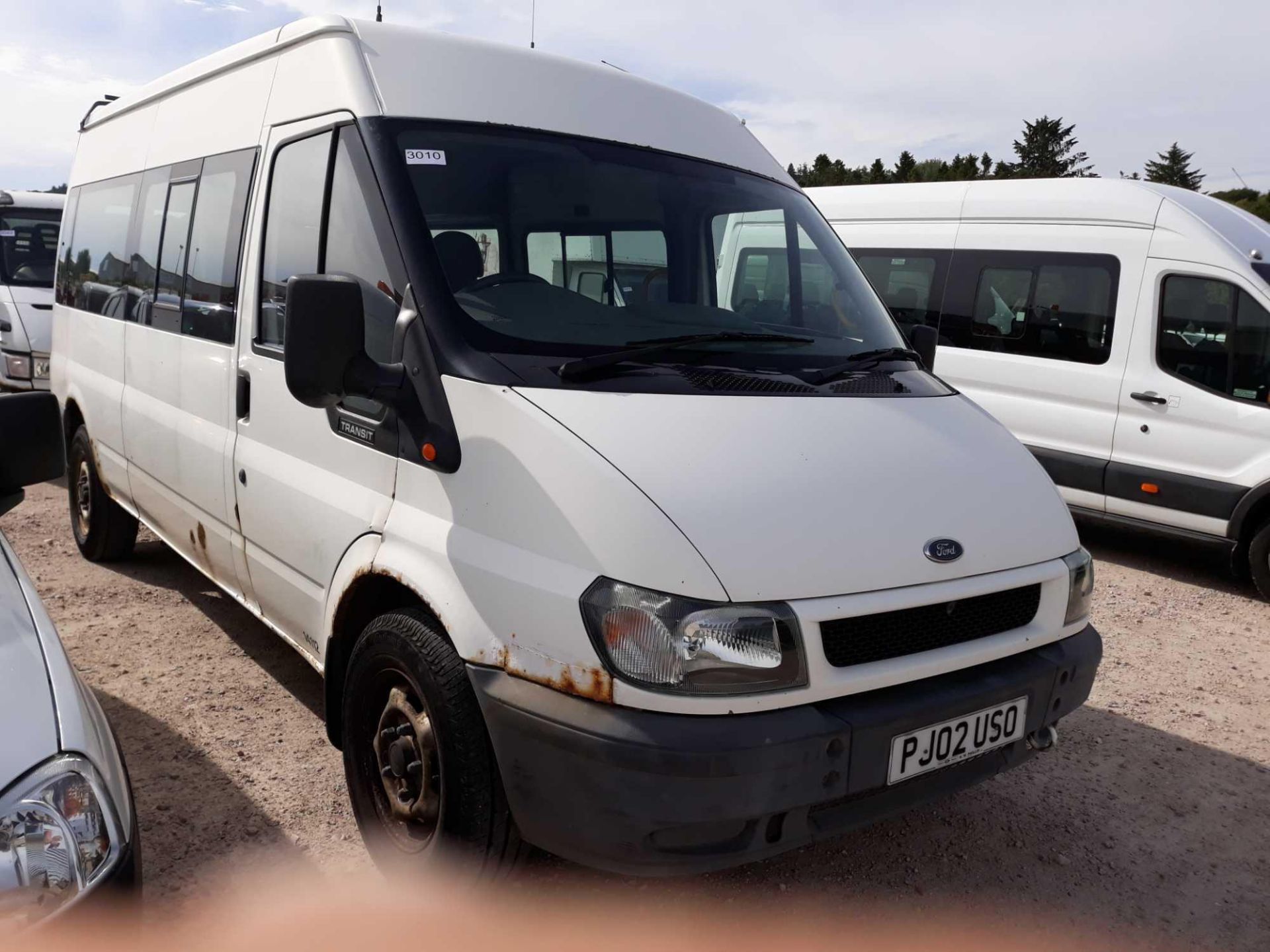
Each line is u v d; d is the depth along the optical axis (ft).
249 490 12.14
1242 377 21.66
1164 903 10.41
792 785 7.81
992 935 9.72
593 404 8.74
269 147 12.10
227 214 13.03
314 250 11.00
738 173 12.76
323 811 11.25
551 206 10.64
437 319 9.30
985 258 26.58
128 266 16.65
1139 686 16.25
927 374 11.91
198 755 12.32
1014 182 26.58
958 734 8.70
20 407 8.11
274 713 13.55
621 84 12.48
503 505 8.52
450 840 8.91
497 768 8.68
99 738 6.78
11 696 6.35
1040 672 9.30
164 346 14.80
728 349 10.34
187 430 13.92
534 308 9.86
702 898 10.05
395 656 9.33
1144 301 23.31
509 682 8.22
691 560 7.73
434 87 10.84
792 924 9.71
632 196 11.35
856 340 11.89
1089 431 24.21
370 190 10.10
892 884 10.50
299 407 11.22
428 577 8.99
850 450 9.22
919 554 8.63
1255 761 13.74
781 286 12.18
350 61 10.77
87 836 6.02
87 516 19.31
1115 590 21.63
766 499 8.29
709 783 7.57
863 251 29.55
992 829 11.67
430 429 9.14
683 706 7.64
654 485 8.05
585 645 7.80
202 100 14.56
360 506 10.09
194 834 10.66
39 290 33.45
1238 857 11.35
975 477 9.70
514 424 8.57
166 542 15.94
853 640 8.27
